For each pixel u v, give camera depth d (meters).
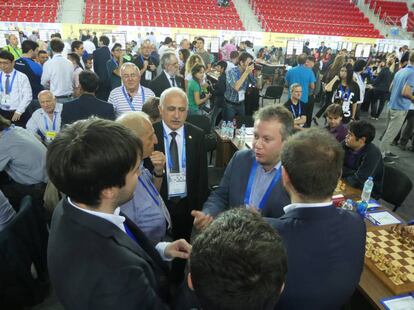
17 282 1.84
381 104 7.11
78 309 0.69
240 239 0.59
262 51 10.42
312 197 0.91
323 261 0.87
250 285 0.55
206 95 4.82
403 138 5.38
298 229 0.90
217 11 14.23
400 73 4.61
